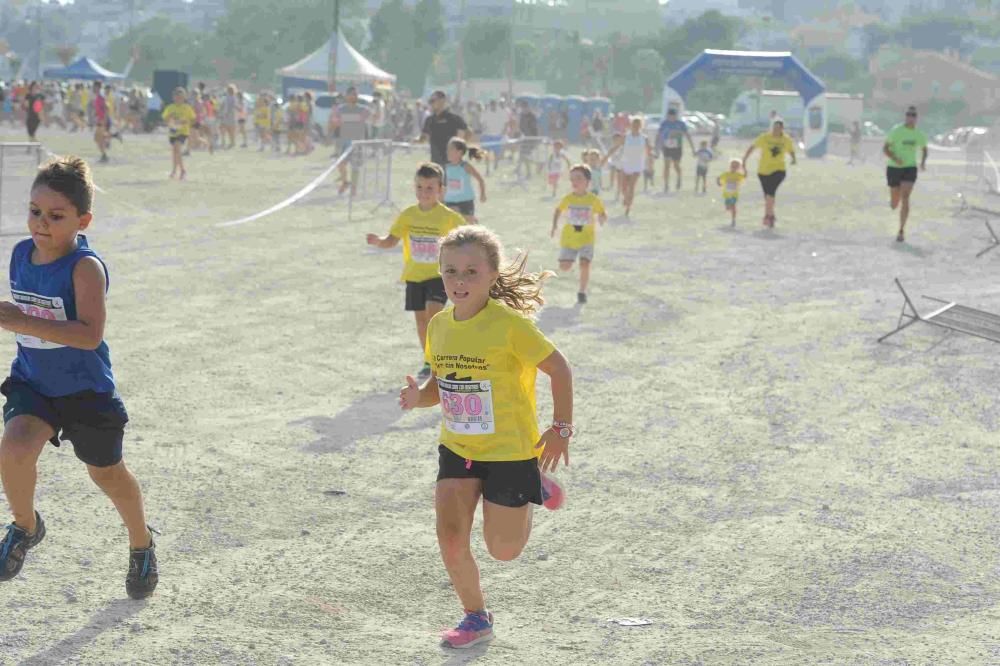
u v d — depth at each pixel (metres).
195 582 5.23
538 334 4.48
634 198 27.52
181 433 7.64
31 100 33.75
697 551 5.85
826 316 12.55
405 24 123.69
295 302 12.49
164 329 10.86
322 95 50.69
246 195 24.02
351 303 12.52
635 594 5.28
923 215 24.39
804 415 8.58
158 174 28.28
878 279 15.38
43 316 4.57
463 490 4.57
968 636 4.74
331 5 131.25
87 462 4.76
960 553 5.82
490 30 121.38
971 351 10.85
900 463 7.42
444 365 4.55
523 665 4.39
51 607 4.85
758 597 5.25
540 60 134.62
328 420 8.11
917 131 19.31
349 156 24.72
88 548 5.57
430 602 5.15
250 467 7.01
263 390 8.85
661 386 9.39
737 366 10.14
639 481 7.00
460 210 13.30
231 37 136.50
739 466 7.32
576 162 39.62
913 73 156.88
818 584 5.40
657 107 128.62
